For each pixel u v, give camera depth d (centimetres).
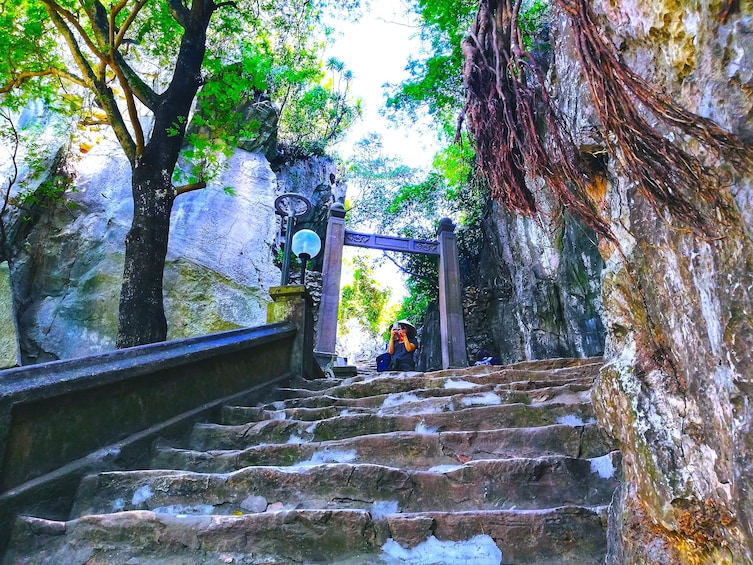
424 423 371
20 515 257
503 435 329
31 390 274
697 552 160
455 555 238
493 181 208
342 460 330
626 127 149
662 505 170
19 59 675
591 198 225
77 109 895
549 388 411
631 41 183
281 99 1446
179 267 929
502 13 194
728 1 132
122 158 1014
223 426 379
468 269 1555
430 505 279
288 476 294
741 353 127
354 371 870
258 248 1055
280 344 541
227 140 776
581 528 241
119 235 928
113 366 329
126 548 249
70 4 711
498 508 273
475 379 482
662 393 179
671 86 162
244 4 980
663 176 147
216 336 446
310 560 241
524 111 179
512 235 1354
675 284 168
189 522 254
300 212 695
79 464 295
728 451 136
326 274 1140
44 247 902
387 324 2366
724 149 131
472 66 202
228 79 771
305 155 1548
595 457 310
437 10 1111
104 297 864
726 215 133
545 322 1207
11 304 790
